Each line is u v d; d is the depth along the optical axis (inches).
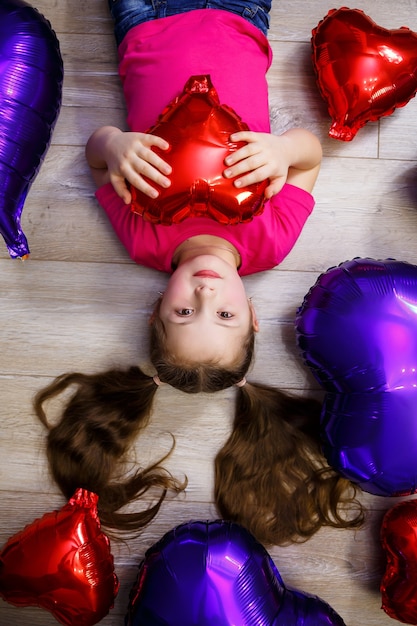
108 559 45.8
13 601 45.5
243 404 49.7
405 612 45.8
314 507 49.7
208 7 47.2
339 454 45.4
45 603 44.8
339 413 45.5
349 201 51.1
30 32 41.1
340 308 44.5
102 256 50.7
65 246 50.7
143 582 44.3
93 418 49.3
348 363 44.2
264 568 44.7
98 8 51.1
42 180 50.7
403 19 51.2
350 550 49.9
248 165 41.1
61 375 50.2
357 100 47.1
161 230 46.5
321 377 46.3
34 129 41.1
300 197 47.7
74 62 50.9
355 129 48.6
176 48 46.5
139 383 49.2
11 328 50.4
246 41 47.7
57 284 50.6
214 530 44.9
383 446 44.0
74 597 44.3
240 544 44.5
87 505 46.9
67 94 50.9
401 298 44.4
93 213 50.8
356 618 49.7
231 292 43.4
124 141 42.6
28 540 44.9
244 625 42.7
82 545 44.6
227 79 46.4
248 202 41.9
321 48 47.6
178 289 43.4
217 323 42.6
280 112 51.2
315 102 51.2
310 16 51.0
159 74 46.5
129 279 50.7
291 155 45.1
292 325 50.6
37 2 51.0
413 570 45.1
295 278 50.8
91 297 50.6
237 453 49.7
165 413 50.2
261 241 46.6
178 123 41.3
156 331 45.4
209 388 45.0
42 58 41.2
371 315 44.0
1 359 50.3
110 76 51.1
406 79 47.0
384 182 51.1
